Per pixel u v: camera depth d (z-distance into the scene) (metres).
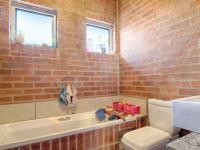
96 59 2.76
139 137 1.72
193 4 1.74
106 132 1.95
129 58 2.74
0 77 2.00
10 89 2.05
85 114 2.54
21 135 2.00
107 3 2.93
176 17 1.93
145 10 2.40
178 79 1.90
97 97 2.74
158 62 2.18
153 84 2.26
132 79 2.66
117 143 2.04
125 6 2.84
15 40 2.15
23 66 2.14
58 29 2.41
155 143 1.63
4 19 2.04
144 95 2.42
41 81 2.26
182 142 1.02
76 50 2.56
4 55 2.03
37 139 1.50
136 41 2.58
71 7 2.53
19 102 2.11
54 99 2.35
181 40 1.87
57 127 2.23
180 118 0.89
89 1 2.72
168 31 2.03
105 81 2.85
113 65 2.94
